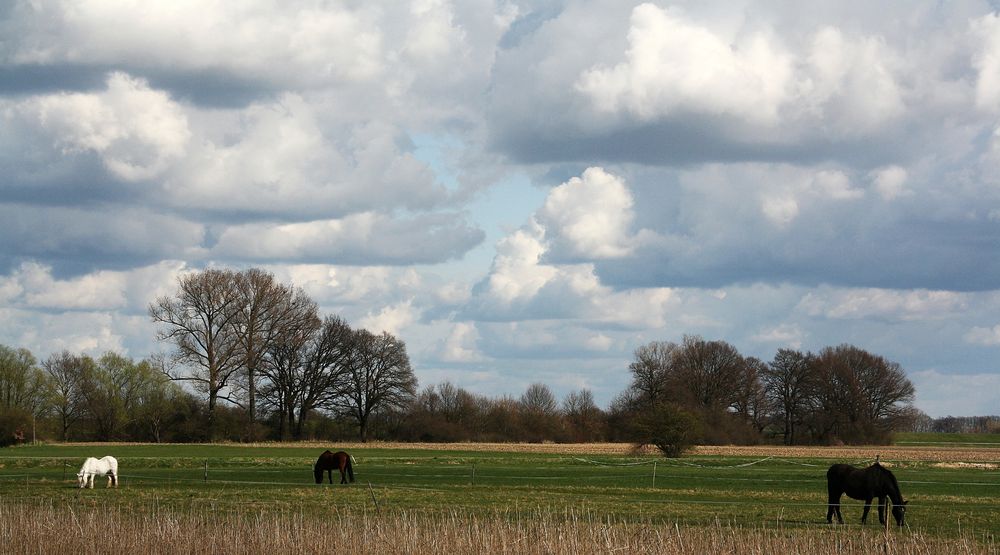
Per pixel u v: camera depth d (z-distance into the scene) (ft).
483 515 113.91
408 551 77.10
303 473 192.44
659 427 268.41
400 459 241.35
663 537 80.59
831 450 355.77
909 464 245.04
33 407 380.99
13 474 188.14
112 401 362.53
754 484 170.50
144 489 153.38
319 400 371.97
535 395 467.93
